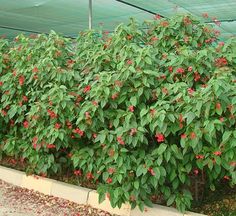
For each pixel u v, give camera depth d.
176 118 3.40
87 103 3.81
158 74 3.62
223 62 3.75
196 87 3.65
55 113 3.95
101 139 3.66
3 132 5.09
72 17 9.52
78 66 4.37
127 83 3.71
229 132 3.18
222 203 3.94
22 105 4.55
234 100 3.14
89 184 4.42
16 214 3.87
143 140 3.54
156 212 3.68
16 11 8.70
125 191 3.63
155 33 4.21
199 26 4.18
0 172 4.95
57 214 3.90
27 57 4.50
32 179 4.58
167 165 3.58
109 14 9.01
